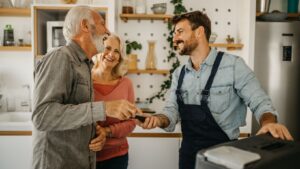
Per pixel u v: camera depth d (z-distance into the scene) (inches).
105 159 67.2
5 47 108.3
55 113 42.9
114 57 72.8
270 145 31.0
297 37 105.4
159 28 118.1
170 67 119.0
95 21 51.5
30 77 119.0
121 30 117.8
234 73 59.6
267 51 105.4
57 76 44.6
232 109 60.3
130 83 76.5
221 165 27.1
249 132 101.0
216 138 60.5
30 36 115.9
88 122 44.2
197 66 63.7
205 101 60.5
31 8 101.4
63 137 47.7
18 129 98.7
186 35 61.2
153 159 98.8
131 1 114.8
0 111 116.3
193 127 62.5
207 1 117.6
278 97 106.3
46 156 47.2
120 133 66.8
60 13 110.4
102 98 69.4
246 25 105.9
